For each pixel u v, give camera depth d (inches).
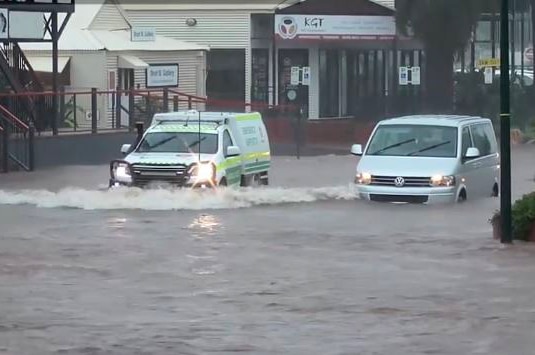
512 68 4338.1
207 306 1169.4
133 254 1528.1
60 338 1021.8
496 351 970.7
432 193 2105.1
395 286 1278.3
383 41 4576.8
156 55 4234.7
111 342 1005.8
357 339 1015.6
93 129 3309.5
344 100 4685.0
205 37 4618.6
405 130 2234.3
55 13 3282.5
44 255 1523.1
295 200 2193.7
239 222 1886.1
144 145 2290.8
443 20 4200.3
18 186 2618.1
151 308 1159.6
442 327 1064.2
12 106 3147.1
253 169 2428.6
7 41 3277.6
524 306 1157.7
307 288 1270.9
